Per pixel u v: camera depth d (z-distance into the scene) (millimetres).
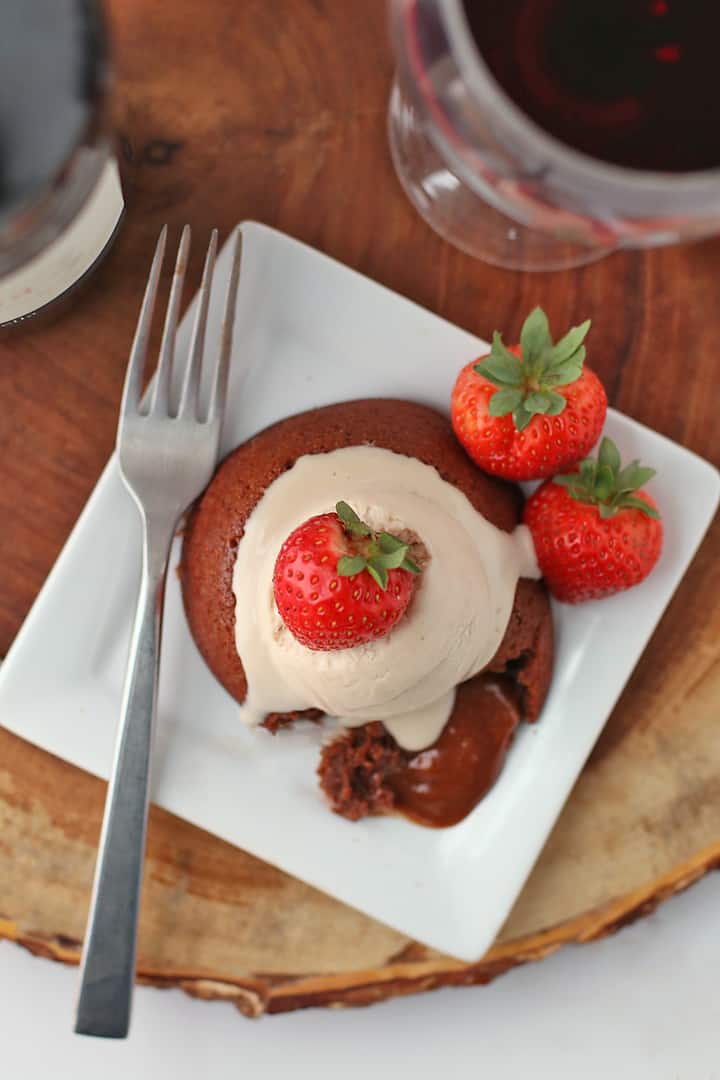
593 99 354
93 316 432
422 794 420
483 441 403
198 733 424
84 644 420
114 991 404
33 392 432
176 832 430
